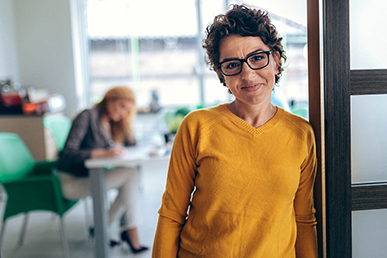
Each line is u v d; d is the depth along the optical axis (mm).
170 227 1046
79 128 2732
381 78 983
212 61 998
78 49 5637
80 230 3283
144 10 5887
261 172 948
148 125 5430
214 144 976
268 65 933
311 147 999
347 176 1001
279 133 974
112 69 6012
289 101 1993
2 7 4977
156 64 6043
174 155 1036
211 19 1018
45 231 3271
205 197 973
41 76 5414
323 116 988
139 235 3098
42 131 4547
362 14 995
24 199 2500
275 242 968
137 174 2840
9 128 4535
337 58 966
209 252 961
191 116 1023
